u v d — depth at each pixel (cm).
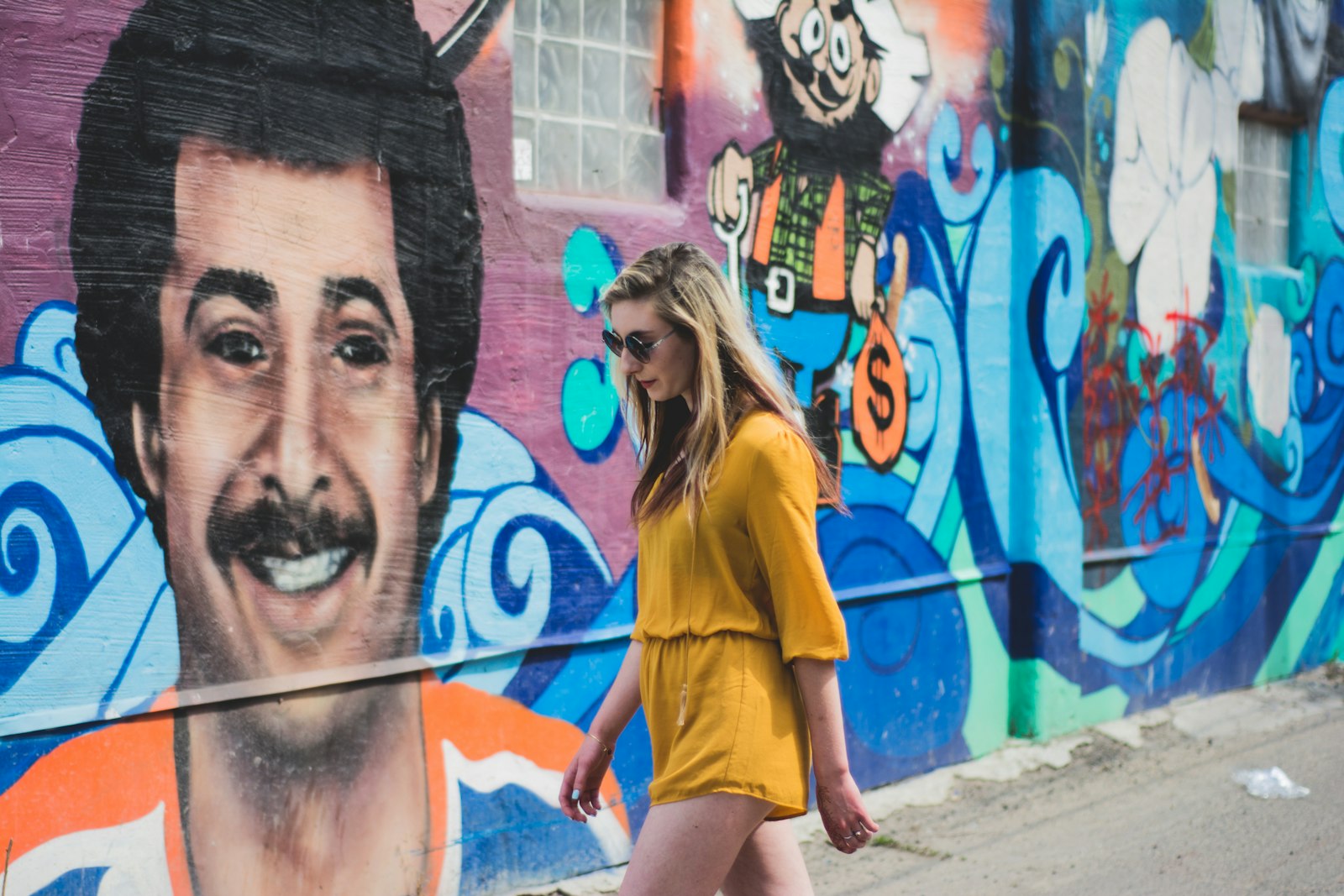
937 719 500
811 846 430
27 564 281
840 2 456
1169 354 609
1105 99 561
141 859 299
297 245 323
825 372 454
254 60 313
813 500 222
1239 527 657
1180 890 390
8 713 279
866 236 469
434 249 350
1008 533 537
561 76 388
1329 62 700
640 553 239
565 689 383
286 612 323
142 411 298
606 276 390
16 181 279
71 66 285
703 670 220
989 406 523
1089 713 568
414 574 348
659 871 215
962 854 422
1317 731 587
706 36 415
